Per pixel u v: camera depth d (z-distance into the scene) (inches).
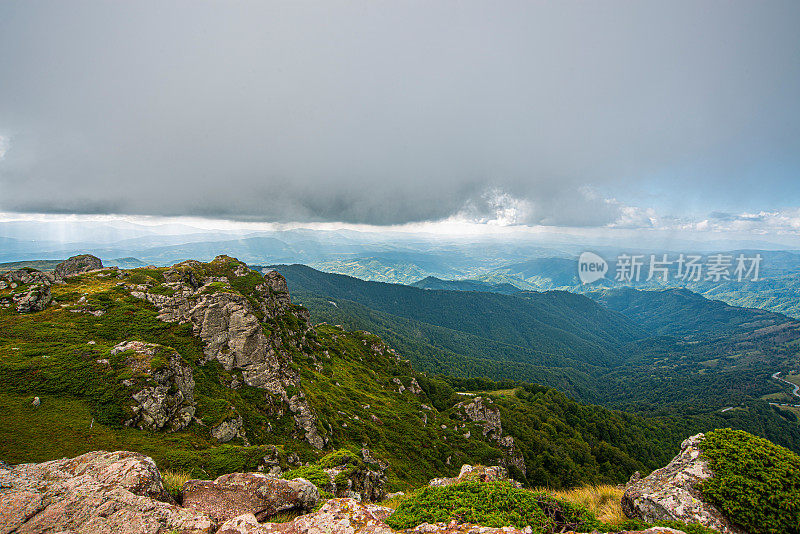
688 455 510.9
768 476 422.6
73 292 1889.8
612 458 4640.8
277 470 1071.0
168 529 339.6
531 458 3878.0
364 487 942.4
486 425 3759.8
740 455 459.8
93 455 437.7
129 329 1651.1
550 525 398.6
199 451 1043.3
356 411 2699.3
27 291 1654.8
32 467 402.9
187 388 1342.3
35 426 895.7
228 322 1843.0
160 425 1128.8
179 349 1674.5
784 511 394.0
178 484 540.1
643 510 466.9
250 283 3085.6
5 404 943.7
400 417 3070.9
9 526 311.4
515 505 426.0
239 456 1036.5
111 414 1032.8
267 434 1539.1
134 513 347.9
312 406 2027.6
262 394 1738.4
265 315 2706.7
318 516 380.8
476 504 426.3
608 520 491.2
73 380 1100.5
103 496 364.8
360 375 3708.2
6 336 1362.0
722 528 407.8
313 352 3415.4
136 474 410.6
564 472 3786.9
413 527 398.3
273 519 455.8
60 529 318.3
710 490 437.1
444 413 4119.1
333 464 962.1
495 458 3129.9
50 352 1222.9
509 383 7062.0
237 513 449.7
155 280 2397.9
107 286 2133.4
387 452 2358.5
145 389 1135.6
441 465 2664.9
